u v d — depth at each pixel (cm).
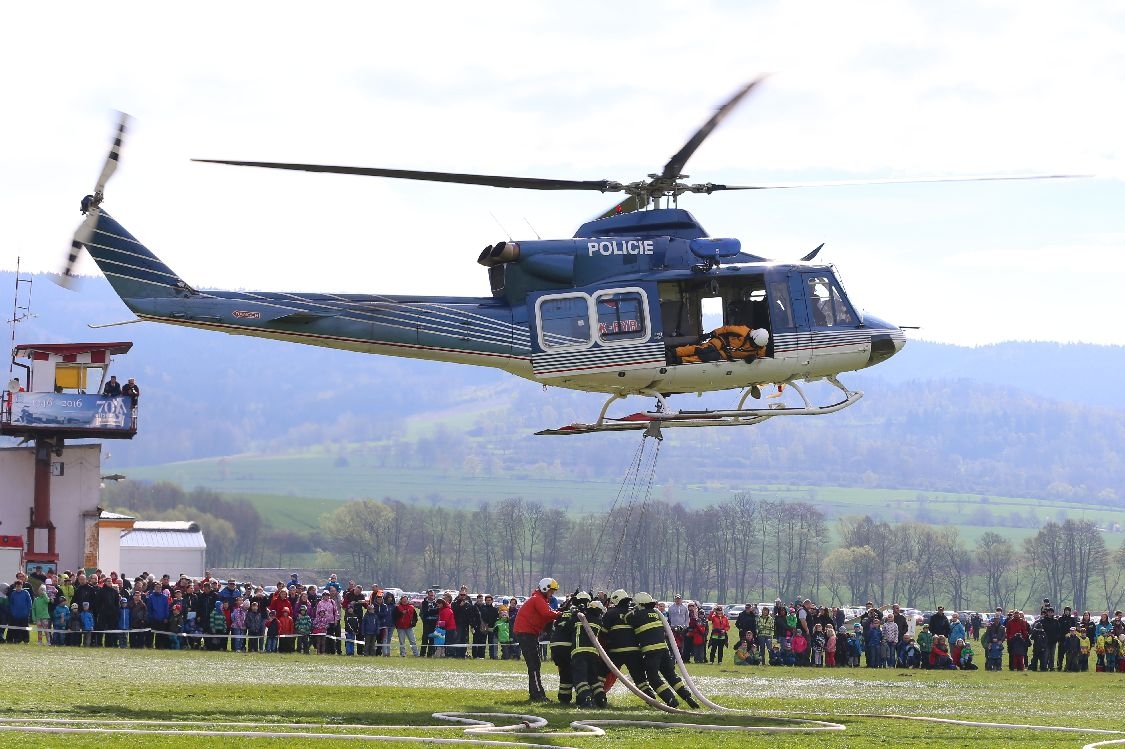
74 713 2858
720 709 3284
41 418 8344
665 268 3844
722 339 3844
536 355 3750
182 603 5591
